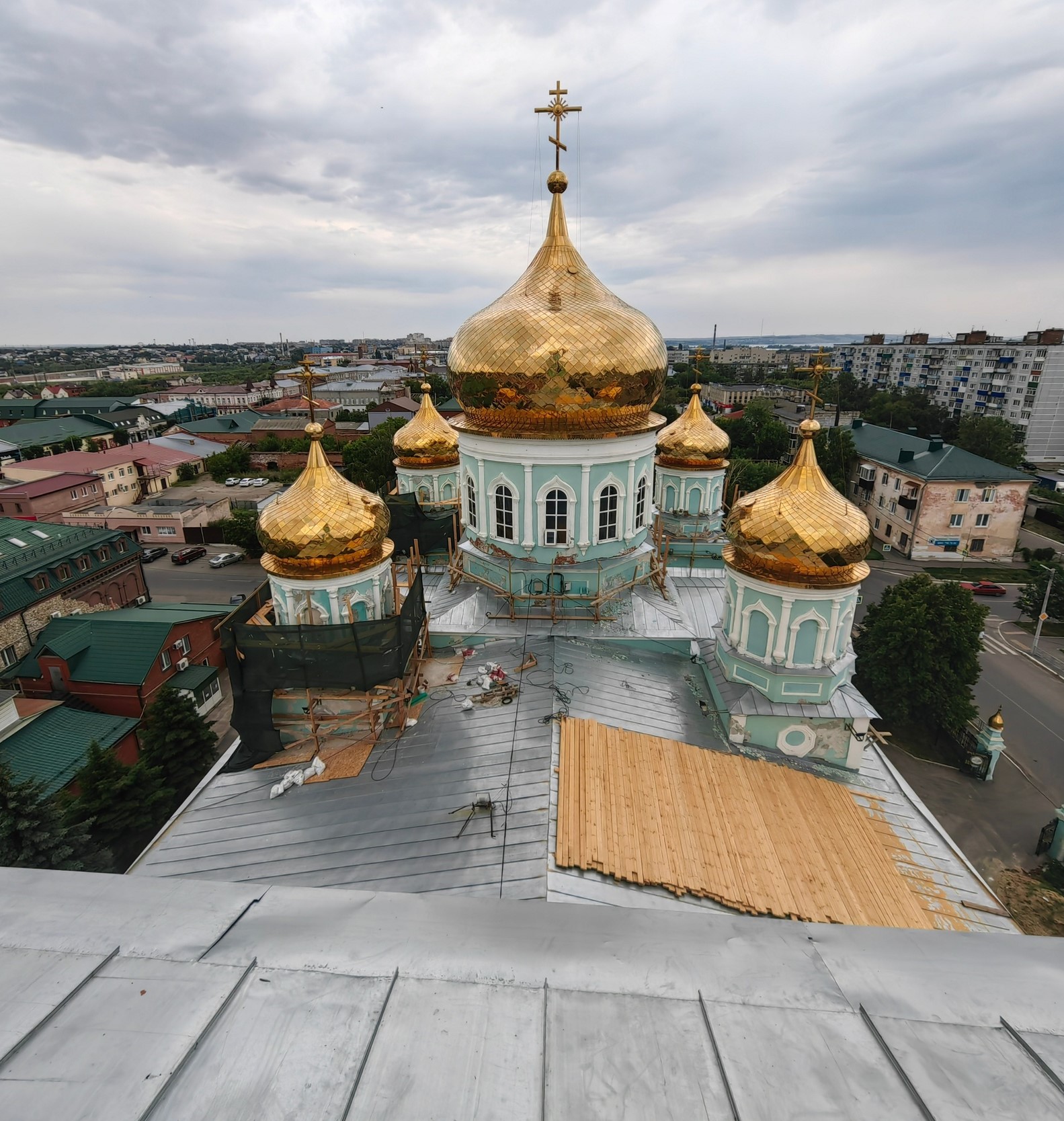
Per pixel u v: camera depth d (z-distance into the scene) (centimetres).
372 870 1633
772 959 408
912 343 18488
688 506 4456
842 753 2439
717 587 3666
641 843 1689
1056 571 5950
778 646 2366
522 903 445
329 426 13475
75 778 3475
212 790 2089
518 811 1742
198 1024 350
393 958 400
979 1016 371
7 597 4722
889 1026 363
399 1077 323
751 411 13125
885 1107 315
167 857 1839
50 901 441
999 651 5738
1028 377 13288
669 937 423
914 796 2441
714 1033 356
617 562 2847
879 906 1741
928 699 4125
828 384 19488
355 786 1973
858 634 4581
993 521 7919
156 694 4328
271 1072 324
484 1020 360
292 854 1750
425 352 4634
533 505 2719
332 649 2144
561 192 2692
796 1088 325
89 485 8825
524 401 2523
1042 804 3778
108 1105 299
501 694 2292
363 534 2339
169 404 18875
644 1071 332
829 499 2245
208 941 409
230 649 2159
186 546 8444
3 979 382
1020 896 3188
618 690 2439
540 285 2634
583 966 399
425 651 2605
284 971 388
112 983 378
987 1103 318
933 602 4234
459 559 3158
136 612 4859
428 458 4644
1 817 2644
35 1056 328
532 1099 314
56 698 4269
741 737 2375
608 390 2509
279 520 2295
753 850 1792
